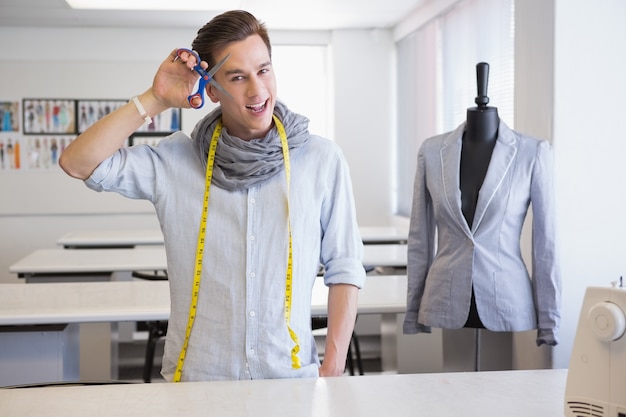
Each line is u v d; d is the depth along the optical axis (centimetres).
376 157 869
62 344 331
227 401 168
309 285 192
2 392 176
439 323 303
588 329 151
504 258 300
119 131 178
